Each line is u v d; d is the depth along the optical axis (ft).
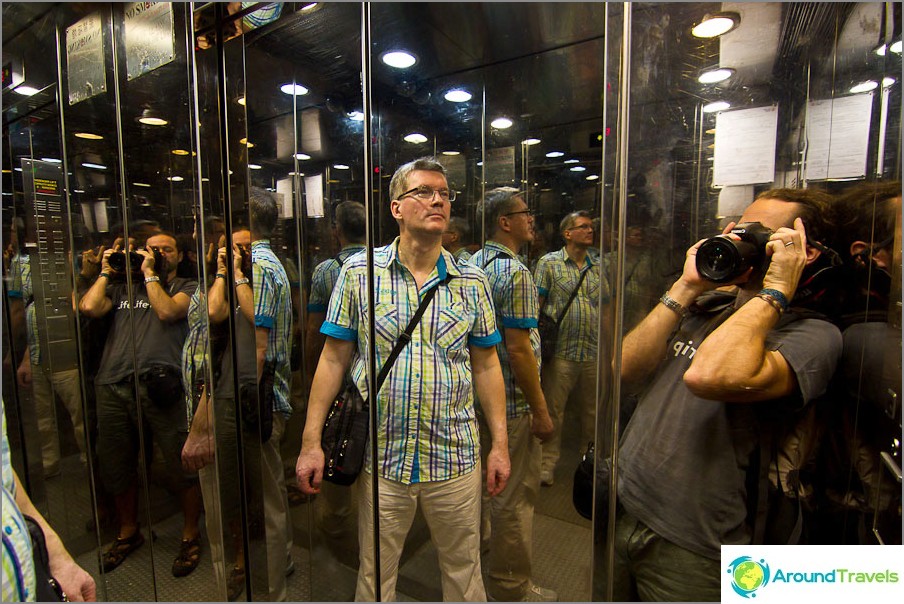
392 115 3.38
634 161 2.78
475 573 3.40
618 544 2.90
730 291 2.59
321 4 3.40
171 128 3.97
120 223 4.40
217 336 4.03
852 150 2.47
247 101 3.75
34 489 5.20
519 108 3.09
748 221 2.62
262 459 4.03
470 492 3.34
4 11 4.21
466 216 3.28
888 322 2.38
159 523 4.51
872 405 2.41
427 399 3.25
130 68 4.05
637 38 2.71
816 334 2.40
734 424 2.51
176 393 4.25
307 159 3.65
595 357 3.00
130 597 4.63
